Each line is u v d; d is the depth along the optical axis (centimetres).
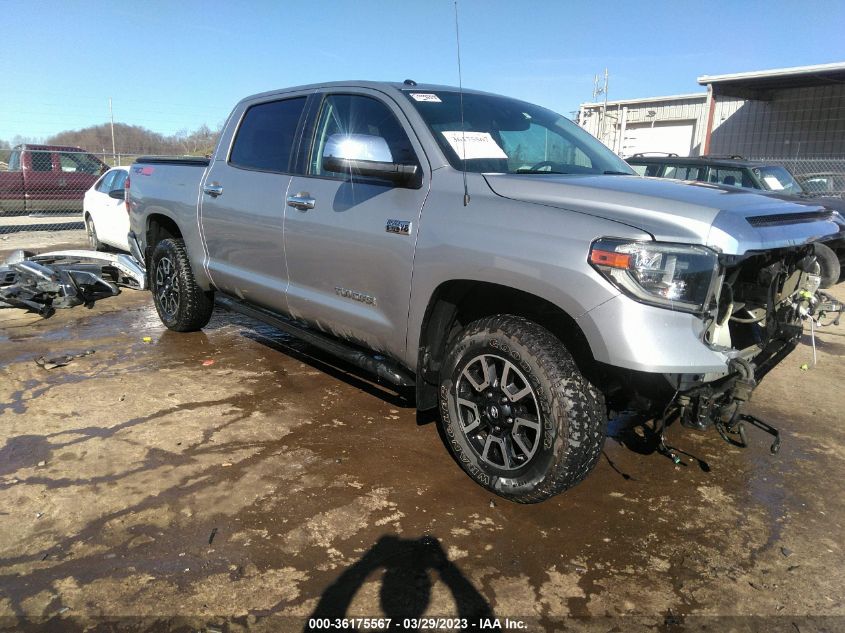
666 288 238
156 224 559
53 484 301
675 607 233
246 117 452
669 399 259
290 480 312
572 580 246
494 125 351
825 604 236
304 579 241
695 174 895
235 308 461
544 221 261
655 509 298
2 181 1368
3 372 451
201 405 399
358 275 338
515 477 283
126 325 589
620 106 2586
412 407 406
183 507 285
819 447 368
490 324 286
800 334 326
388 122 342
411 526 277
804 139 2083
